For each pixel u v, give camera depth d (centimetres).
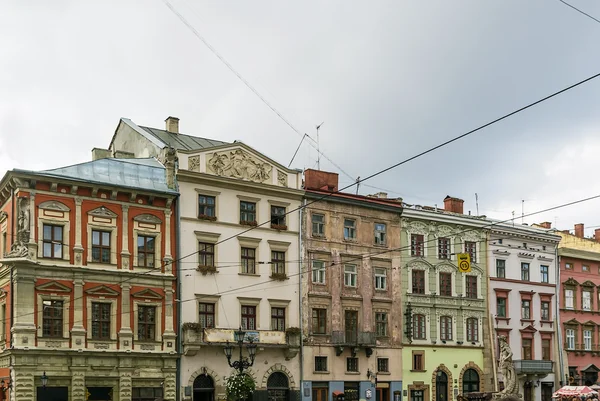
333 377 5869
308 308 5834
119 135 6347
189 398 5150
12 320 4691
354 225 6219
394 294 6319
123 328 4994
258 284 5612
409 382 6253
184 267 5291
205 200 5497
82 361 4797
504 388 6394
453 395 6481
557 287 7400
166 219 5281
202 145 6191
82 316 4859
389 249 6347
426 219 6600
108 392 4897
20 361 4581
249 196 5681
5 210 5053
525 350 7044
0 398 4781
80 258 4903
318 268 5962
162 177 5369
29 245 4712
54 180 4841
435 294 6544
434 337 6475
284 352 5628
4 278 4931
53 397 4688
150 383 5053
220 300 5419
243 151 5700
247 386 4762
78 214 4947
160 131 6212
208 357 5297
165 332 5150
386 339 6197
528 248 7262
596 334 7650
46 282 4759
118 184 5094
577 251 7619
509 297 7025
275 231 5762
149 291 5134
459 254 5859
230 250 5525
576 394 5219
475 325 6769
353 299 6075
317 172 6262
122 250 5075
